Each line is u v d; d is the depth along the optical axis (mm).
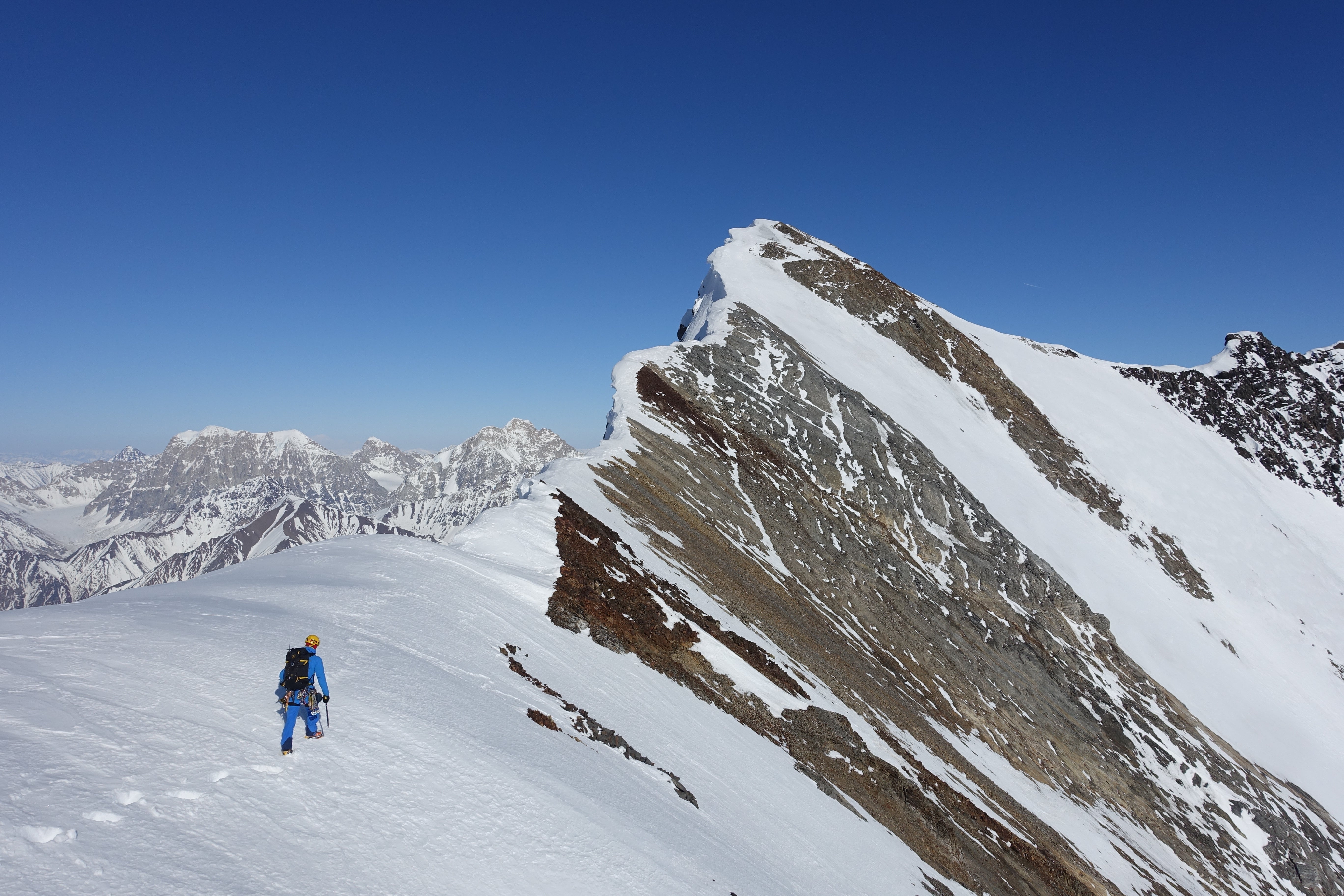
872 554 53156
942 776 35250
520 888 10766
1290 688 64875
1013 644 52344
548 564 30578
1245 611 73750
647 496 44125
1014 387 93375
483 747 14156
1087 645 57188
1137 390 110500
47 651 12750
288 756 11320
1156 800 46906
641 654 27766
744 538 46969
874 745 33156
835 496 57656
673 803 18281
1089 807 43625
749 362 67500
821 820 24250
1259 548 82625
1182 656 61844
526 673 20594
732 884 15203
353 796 11047
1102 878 35531
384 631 18672
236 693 12812
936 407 78688
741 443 57625
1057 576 61000
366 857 9922
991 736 44656
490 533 31094
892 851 25625
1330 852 48906
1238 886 43531
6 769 8844
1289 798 52250
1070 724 48719
